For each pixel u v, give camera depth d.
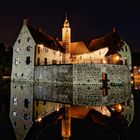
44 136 12.62
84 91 38.47
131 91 39.38
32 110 21.06
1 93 35.31
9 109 21.64
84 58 68.50
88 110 20.89
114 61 61.22
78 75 49.22
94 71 49.62
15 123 15.95
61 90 40.09
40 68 55.50
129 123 15.59
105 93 35.62
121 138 12.10
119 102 26.25
